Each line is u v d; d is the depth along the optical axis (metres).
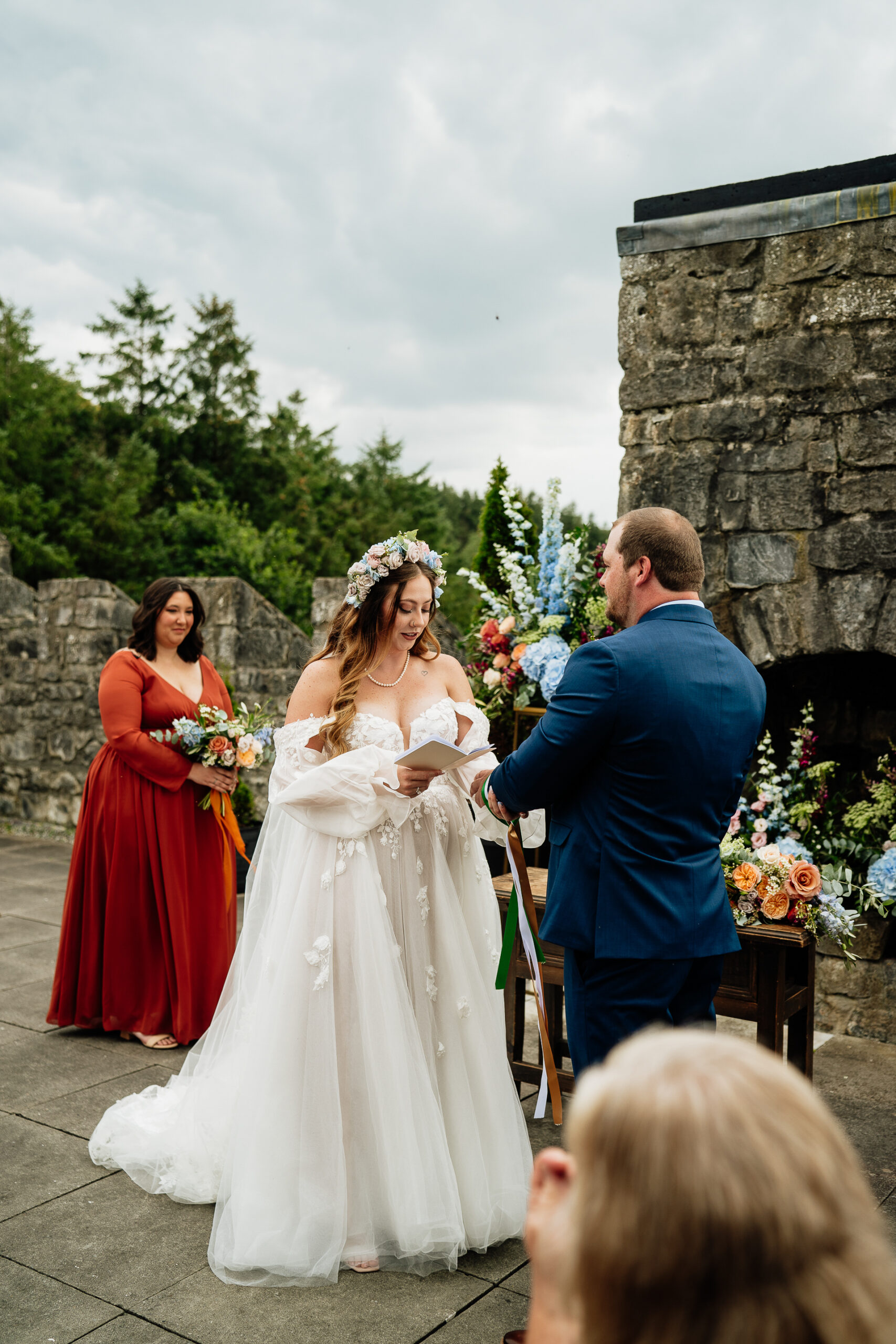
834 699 4.97
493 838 2.89
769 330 4.41
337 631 2.94
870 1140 3.29
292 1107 2.61
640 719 2.16
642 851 2.21
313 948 2.66
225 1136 2.91
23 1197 2.88
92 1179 2.99
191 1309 2.37
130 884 4.11
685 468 4.59
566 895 2.28
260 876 3.03
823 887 3.77
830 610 4.32
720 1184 0.62
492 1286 2.50
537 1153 3.19
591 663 2.21
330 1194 2.56
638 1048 0.71
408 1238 2.50
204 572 20.03
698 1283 0.63
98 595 8.02
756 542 4.46
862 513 4.25
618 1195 0.65
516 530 4.92
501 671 4.75
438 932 2.81
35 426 19.78
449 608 27.28
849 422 4.27
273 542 21.95
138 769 4.10
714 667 2.25
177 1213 2.81
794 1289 0.63
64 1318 2.32
